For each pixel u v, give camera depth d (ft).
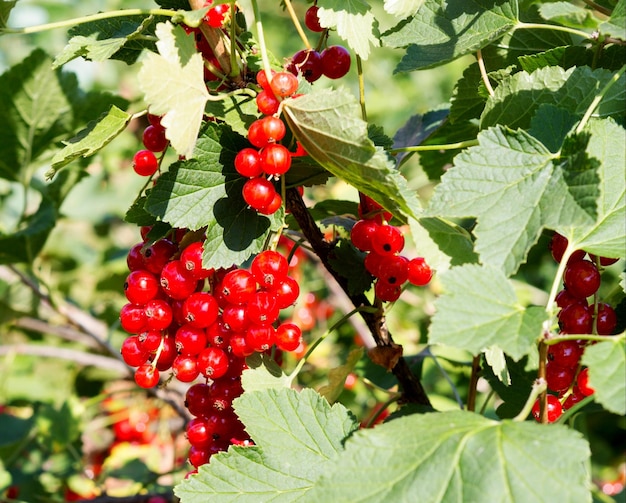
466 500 1.20
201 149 1.41
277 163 1.36
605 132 1.35
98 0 4.14
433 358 1.85
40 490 2.23
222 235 1.40
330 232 1.95
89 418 2.61
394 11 1.47
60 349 2.36
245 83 1.45
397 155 1.76
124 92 3.50
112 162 3.02
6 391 2.69
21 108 2.03
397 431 1.26
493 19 1.48
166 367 1.48
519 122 1.45
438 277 1.28
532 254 2.14
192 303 1.41
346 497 1.23
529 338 1.24
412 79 3.87
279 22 4.12
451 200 1.31
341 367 1.58
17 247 2.10
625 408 1.20
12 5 1.41
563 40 1.54
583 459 1.20
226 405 1.47
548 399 1.37
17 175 2.12
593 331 1.36
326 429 1.38
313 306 2.55
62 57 1.45
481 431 1.24
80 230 3.50
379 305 1.54
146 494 2.03
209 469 1.37
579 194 1.27
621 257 1.31
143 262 1.47
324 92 1.34
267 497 1.35
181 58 1.36
